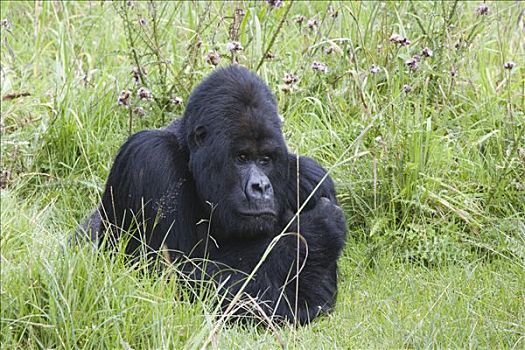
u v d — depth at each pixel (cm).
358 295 1093
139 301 923
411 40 1516
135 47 1474
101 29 1645
